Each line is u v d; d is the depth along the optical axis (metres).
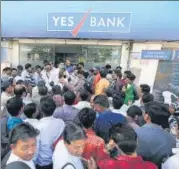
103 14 5.36
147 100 2.93
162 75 5.94
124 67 7.23
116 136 1.33
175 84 5.77
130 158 1.25
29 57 8.15
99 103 2.37
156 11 5.24
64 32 5.65
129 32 5.41
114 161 1.27
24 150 1.17
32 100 3.10
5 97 2.84
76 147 1.33
